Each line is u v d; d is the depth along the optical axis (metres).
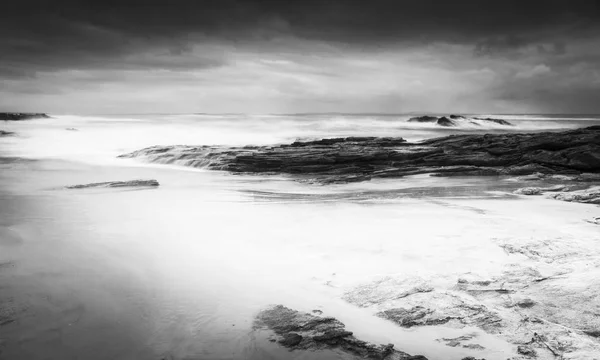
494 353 7.14
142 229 13.93
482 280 9.39
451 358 7.07
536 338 7.38
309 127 71.75
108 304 8.85
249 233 13.52
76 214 15.80
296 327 7.89
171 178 25.47
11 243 12.27
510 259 10.83
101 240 12.73
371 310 8.50
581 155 26.28
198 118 92.25
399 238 12.80
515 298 8.62
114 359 7.20
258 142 51.22
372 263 10.79
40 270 10.41
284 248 12.05
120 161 33.53
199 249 11.99
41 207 16.80
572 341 7.23
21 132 57.59
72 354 7.30
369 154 29.27
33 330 7.91
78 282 9.80
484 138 32.44
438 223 14.60
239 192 21.08
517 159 28.06
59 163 31.77
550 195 19.56
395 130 73.19
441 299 8.61
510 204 17.91
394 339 7.59
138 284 9.73
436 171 26.78
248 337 7.73
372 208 17.22
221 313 8.50
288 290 9.41
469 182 24.16
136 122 76.88
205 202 18.44
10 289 9.38
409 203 18.27
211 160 30.30
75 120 85.00
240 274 10.27
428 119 93.31
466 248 11.73
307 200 19.03
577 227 13.97
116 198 18.94
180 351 7.41
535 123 100.25
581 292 8.55
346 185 23.38
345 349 7.32
